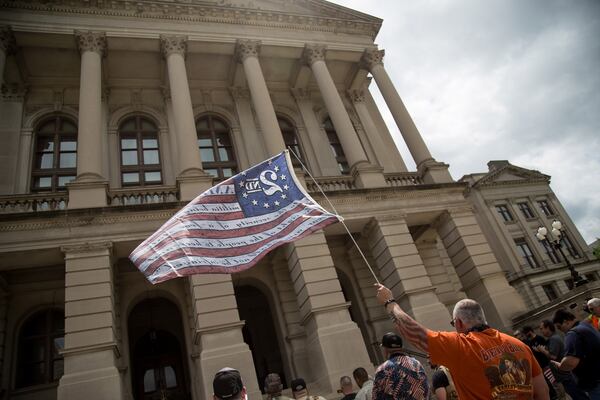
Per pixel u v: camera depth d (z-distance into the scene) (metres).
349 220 16.95
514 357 3.12
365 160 19.06
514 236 39.81
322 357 13.28
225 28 21.12
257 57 20.84
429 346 3.22
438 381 6.04
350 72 25.16
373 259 19.78
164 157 19.77
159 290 16.44
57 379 14.74
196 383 15.12
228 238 6.29
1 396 13.70
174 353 17.80
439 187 18.94
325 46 22.48
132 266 16.20
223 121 22.38
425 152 20.42
